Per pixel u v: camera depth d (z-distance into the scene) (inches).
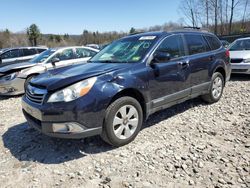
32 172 131.7
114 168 132.3
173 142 159.3
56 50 338.3
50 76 152.9
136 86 154.7
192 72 199.2
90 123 137.8
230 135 167.0
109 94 141.8
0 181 125.0
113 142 148.8
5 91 306.8
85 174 128.1
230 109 219.8
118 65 161.2
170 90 180.4
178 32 199.5
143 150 149.6
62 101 132.8
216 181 118.7
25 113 159.0
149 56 168.9
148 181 120.6
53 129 135.5
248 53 348.5
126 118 152.6
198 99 247.6
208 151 146.2
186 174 125.1
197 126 184.2
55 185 120.3
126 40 198.4
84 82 137.6
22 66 315.0
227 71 247.8
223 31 1534.2
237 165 130.7
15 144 165.5
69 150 153.2
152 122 194.2
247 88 293.0
